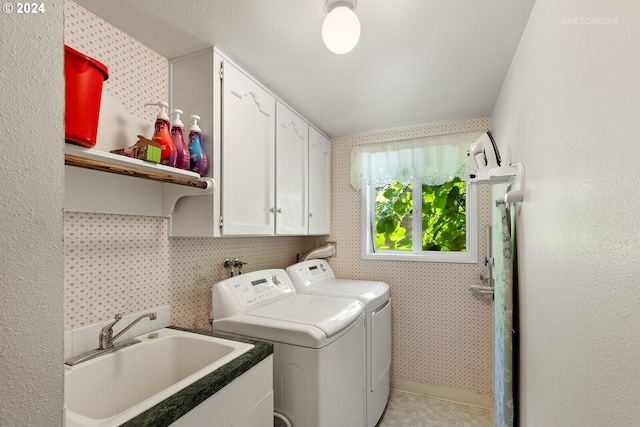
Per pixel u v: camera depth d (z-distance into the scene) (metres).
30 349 0.36
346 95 1.87
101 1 1.08
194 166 1.29
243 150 1.50
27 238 0.36
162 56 1.42
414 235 2.53
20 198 0.36
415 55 1.44
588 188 0.68
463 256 2.36
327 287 2.19
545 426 0.97
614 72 0.58
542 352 0.99
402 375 2.44
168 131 1.21
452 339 2.30
